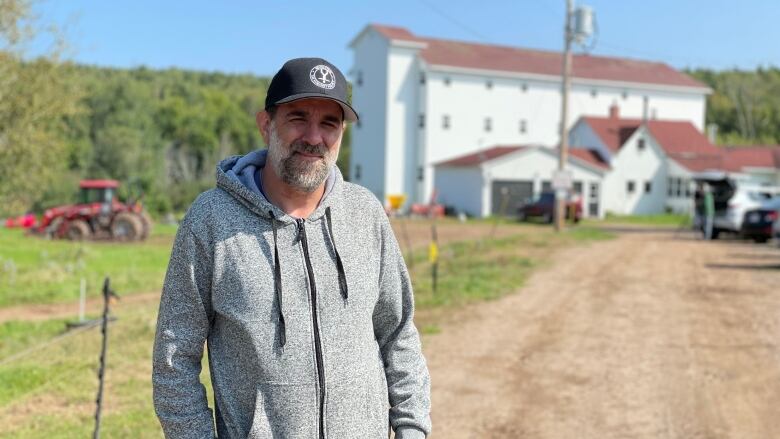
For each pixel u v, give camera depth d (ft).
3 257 63.57
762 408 21.39
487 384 23.91
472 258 60.75
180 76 368.68
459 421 20.36
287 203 7.55
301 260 7.25
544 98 182.60
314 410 7.11
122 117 211.41
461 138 172.76
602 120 172.65
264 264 7.16
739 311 36.27
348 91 7.65
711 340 29.94
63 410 20.47
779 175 177.68
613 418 20.59
